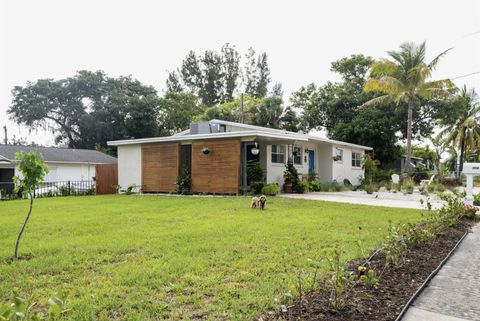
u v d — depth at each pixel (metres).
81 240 5.78
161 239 5.81
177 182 15.73
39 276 4.01
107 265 4.39
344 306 3.09
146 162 17.19
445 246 5.47
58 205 11.63
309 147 18.97
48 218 8.39
